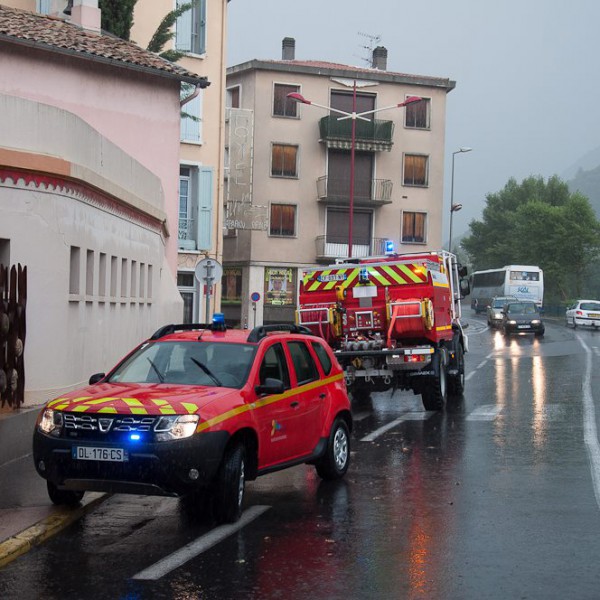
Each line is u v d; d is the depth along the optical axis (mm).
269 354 9461
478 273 90812
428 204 60688
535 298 78875
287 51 64062
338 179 58875
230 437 8125
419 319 17391
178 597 6070
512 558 7074
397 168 60062
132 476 7820
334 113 58312
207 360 9195
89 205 15406
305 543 7523
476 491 9805
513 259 116688
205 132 41125
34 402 13227
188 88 32688
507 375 25984
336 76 58125
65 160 13875
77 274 14922
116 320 17656
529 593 6176
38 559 7004
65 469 7969
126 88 27297
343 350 17703
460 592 6195
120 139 27172
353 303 17844
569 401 19078
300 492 9758
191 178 40875
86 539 7633
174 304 24609
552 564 6906
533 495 9586
